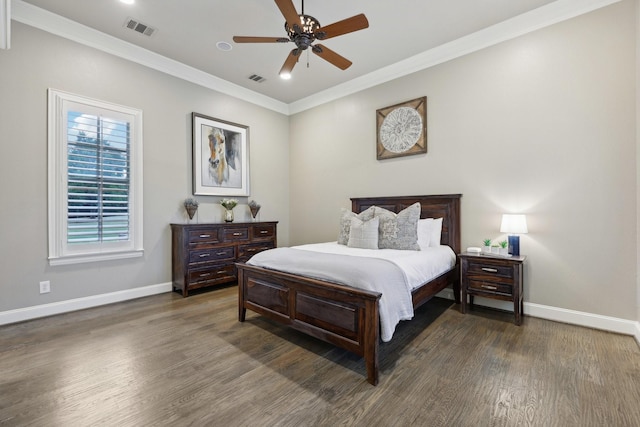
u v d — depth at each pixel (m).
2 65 2.70
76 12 2.85
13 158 2.75
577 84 2.69
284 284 2.42
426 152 3.67
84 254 3.13
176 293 3.79
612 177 2.54
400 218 3.21
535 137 2.91
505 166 3.09
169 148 3.84
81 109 3.11
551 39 2.81
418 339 2.43
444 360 2.08
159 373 1.92
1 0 1.76
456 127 3.43
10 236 2.74
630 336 2.44
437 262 2.84
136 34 3.23
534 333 2.52
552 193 2.82
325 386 1.79
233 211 4.55
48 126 2.92
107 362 2.05
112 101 3.34
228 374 1.92
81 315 2.98
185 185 4.00
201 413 1.54
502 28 3.05
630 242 2.47
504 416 1.51
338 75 4.21
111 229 3.33
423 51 3.58
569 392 1.70
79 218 3.11
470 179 3.33
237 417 1.52
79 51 3.11
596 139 2.60
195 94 4.11
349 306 1.97
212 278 3.87
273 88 4.66
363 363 2.06
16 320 2.76
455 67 3.42
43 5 2.75
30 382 1.81
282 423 1.47
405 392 1.72
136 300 3.48
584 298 2.67
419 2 2.72
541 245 2.88
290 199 5.42
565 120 2.75
